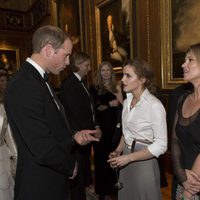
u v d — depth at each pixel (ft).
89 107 8.92
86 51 19.62
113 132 9.24
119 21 15.53
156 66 12.98
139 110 5.58
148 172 5.49
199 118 4.74
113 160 5.40
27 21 30.78
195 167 4.70
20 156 4.80
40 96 4.52
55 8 24.17
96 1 17.63
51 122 4.74
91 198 10.03
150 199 5.48
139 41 14.02
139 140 5.62
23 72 4.67
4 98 4.59
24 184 4.71
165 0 11.97
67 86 8.70
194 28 10.69
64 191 5.14
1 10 29.22
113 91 9.64
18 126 4.37
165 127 5.34
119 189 6.17
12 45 30.14
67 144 4.88
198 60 4.81
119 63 15.89
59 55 4.84
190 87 6.66
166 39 12.14
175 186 5.47
